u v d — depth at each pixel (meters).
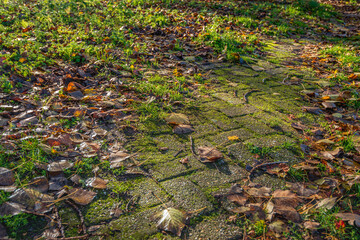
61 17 6.54
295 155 2.73
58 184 2.16
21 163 2.30
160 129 3.00
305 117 3.48
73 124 2.91
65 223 1.87
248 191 2.23
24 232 1.78
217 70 4.90
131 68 4.36
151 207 2.04
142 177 2.33
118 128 2.91
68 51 4.53
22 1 7.69
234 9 9.95
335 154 2.71
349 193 2.28
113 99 3.43
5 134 2.59
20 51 4.30
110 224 1.89
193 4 9.95
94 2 8.38
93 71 4.13
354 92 4.08
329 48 6.57
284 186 2.34
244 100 3.82
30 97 3.25
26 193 2.01
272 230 1.90
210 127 3.12
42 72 3.87
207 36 6.34
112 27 6.48
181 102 3.59
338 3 15.34
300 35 8.20
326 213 2.05
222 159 2.61
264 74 4.88
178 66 4.84
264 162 2.60
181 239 1.81
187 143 2.82
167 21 7.61
